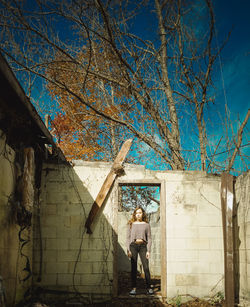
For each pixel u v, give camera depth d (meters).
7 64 3.29
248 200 5.20
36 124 4.68
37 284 5.25
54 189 5.67
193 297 5.41
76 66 8.60
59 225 5.54
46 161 5.77
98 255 5.46
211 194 5.85
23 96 3.95
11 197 4.17
